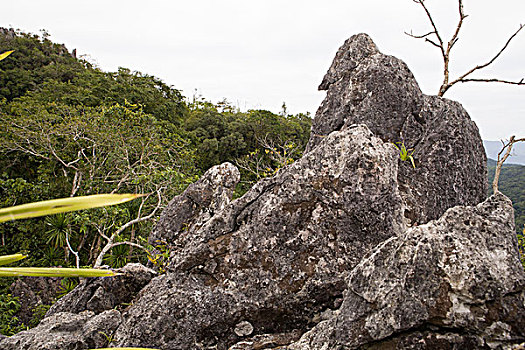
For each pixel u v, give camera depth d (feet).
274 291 10.69
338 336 7.82
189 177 51.60
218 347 10.79
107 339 11.30
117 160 47.57
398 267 7.34
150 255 22.06
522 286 6.62
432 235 7.25
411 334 7.07
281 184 11.38
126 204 43.65
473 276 6.64
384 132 15.70
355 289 7.82
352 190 10.53
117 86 73.67
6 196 47.50
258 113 87.97
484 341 6.56
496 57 17.33
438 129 15.21
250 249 11.14
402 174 14.25
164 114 80.48
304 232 10.89
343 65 17.70
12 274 2.96
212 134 82.64
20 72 74.33
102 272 3.22
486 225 7.27
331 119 17.31
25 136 47.62
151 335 10.74
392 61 16.29
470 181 15.60
